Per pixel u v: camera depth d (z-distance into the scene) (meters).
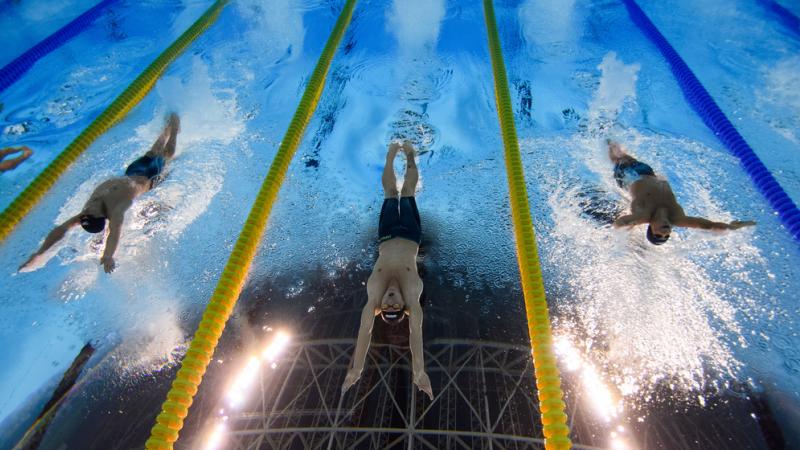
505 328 3.92
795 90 5.43
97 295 4.26
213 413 3.56
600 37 6.48
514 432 3.37
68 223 4.12
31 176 5.08
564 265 4.22
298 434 3.46
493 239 4.49
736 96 5.41
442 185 4.95
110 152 5.29
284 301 4.21
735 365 3.54
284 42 6.80
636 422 3.35
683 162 4.80
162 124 5.48
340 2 7.45
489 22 6.80
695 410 3.37
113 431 3.49
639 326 3.80
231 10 7.39
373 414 3.51
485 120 5.59
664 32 6.36
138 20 7.24
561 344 3.76
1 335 4.00
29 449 3.43
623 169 4.46
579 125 5.32
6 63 6.54
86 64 6.47
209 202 4.91
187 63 6.43
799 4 6.57
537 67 6.10
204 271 4.42
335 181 5.10
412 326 3.39
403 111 5.74
